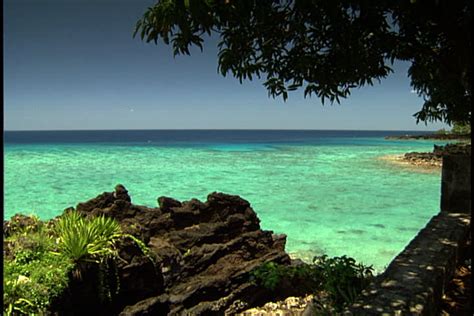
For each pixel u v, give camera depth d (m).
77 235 6.18
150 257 7.23
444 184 6.83
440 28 3.52
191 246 8.52
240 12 3.29
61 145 86.88
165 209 9.47
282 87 4.19
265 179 29.19
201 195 22.70
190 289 7.53
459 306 3.98
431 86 4.74
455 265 4.89
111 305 6.61
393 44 3.88
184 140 126.75
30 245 6.07
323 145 85.88
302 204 20.05
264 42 3.95
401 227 15.56
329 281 4.66
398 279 3.82
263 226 15.66
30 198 21.53
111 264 6.51
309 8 3.46
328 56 4.05
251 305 7.93
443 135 95.88
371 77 4.26
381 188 24.94
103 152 60.94
